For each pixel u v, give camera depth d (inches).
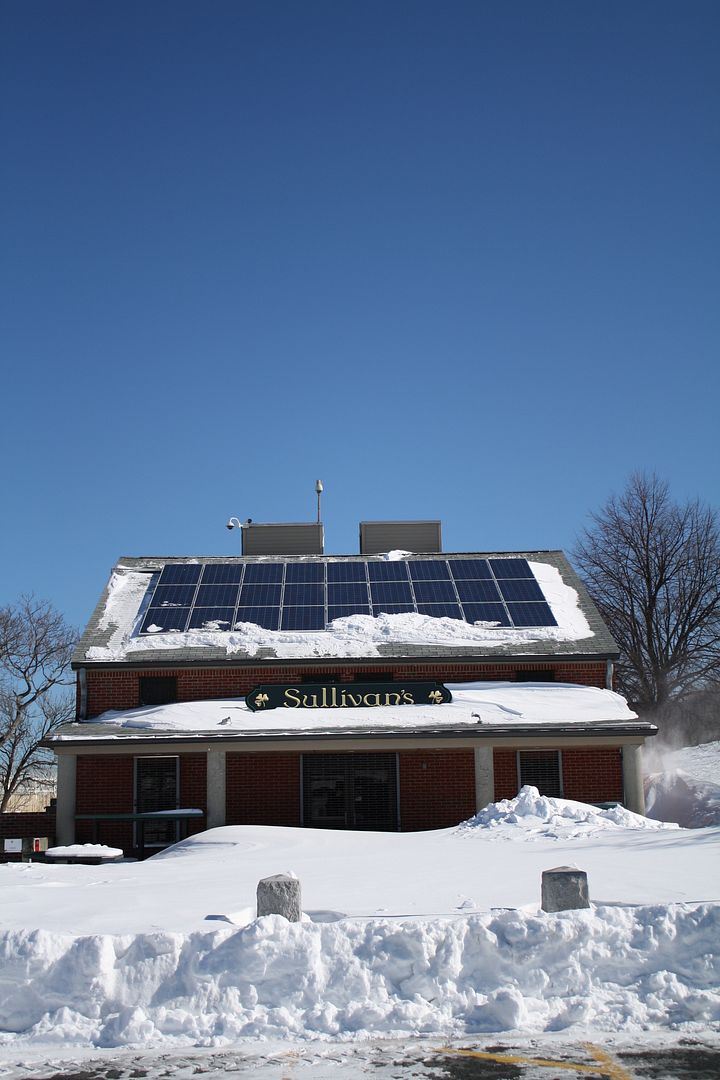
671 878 489.7
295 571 1254.9
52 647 1851.6
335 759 1005.8
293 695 1010.7
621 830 724.0
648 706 1754.4
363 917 420.5
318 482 1472.7
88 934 399.9
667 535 1823.3
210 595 1190.3
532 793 826.8
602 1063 303.3
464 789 1000.9
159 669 1056.2
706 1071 295.4
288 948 360.2
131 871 659.4
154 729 965.8
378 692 1011.9
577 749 999.0
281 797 993.5
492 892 481.7
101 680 1056.8
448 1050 318.7
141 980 357.1
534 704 1000.2
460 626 1111.6
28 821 991.6
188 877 599.8
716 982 352.8
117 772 994.7
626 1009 344.2
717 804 1008.2
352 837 795.4
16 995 358.3
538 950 361.1
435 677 1067.9
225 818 952.9
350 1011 345.1
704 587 1776.6
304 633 1097.4
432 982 354.9
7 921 438.0
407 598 1178.0
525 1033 334.3
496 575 1236.5
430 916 420.5
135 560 1306.6
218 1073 302.7
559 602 1178.0
